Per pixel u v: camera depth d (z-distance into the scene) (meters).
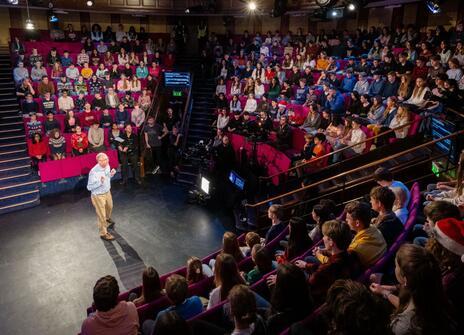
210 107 17.05
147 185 13.31
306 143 10.96
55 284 8.01
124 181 13.39
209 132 15.72
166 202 11.97
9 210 11.16
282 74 15.61
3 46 19.61
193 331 3.90
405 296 2.83
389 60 12.89
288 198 10.26
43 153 12.81
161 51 20.50
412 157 8.84
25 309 7.27
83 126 14.40
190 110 16.50
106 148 13.53
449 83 9.23
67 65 17.19
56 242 9.61
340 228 3.84
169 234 10.08
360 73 13.11
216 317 4.29
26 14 19.91
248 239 6.08
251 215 10.42
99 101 15.14
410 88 11.09
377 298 2.40
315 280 3.85
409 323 2.67
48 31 20.31
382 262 4.07
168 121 15.11
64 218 10.85
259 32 21.66
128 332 4.05
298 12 16.86
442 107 9.18
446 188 5.70
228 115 15.06
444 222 3.24
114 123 14.14
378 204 4.61
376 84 12.20
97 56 17.92
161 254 9.17
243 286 3.31
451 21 15.85
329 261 3.89
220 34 22.53
